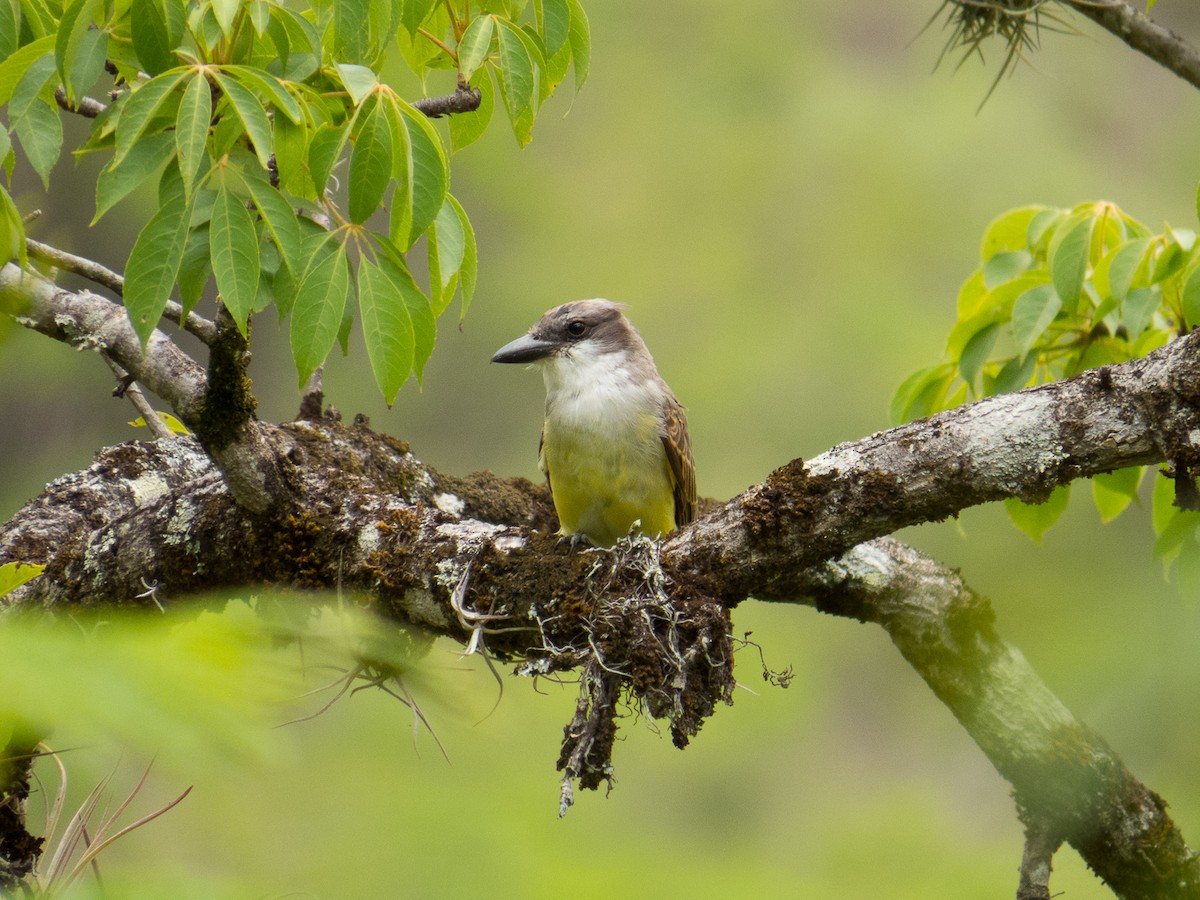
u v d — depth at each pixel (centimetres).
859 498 545
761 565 559
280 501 631
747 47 2125
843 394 1916
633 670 542
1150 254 741
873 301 1959
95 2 457
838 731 1942
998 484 534
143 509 671
